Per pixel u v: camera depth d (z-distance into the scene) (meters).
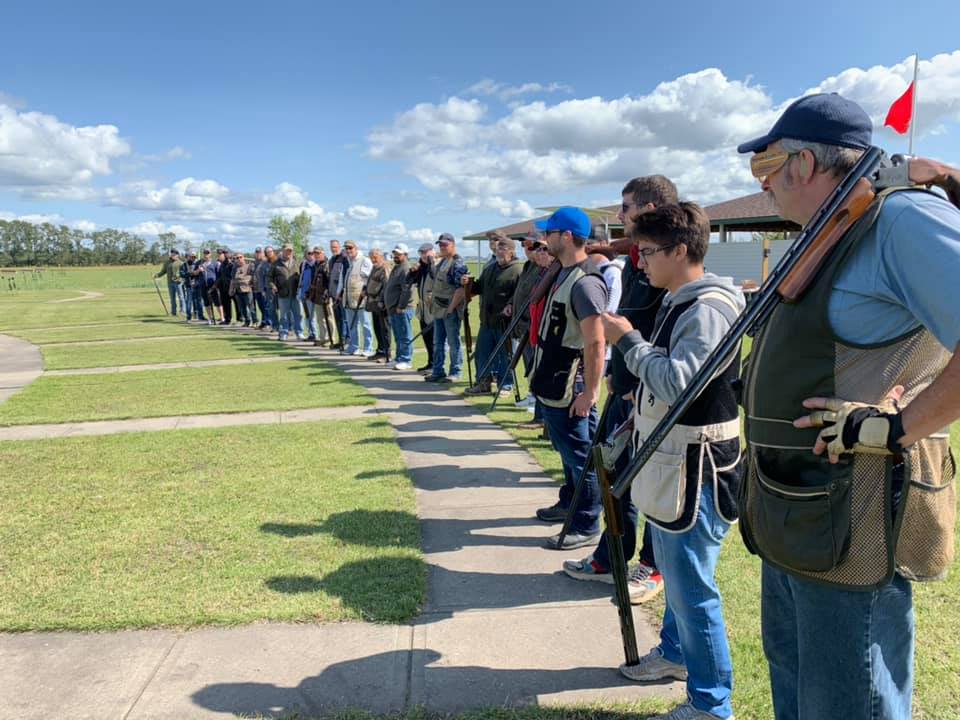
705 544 2.09
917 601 3.10
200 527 4.02
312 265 13.64
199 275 19.91
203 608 3.04
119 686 2.53
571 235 3.41
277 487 4.74
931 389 1.18
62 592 3.21
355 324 12.16
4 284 54.06
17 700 2.46
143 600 3.12
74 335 16.62
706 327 1.97
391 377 9.65
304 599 3.12
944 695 2.40
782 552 1.46
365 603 3.09
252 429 6.54
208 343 14.45
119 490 4.73
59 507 4.39
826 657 1.45
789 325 1.42
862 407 1.30
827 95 1.45
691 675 2.20
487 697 2.45
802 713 1.53
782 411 1.44
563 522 4.01
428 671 2.61
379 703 2.42
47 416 7.30
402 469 5.12
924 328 1.32
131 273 76.38
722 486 2.05
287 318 15.21
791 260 1.41
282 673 2.60
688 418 2.04
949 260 1.16
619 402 3.24
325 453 5.63
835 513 1.37
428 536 3.91
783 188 1.51
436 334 9.10
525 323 6.76
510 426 6.52
